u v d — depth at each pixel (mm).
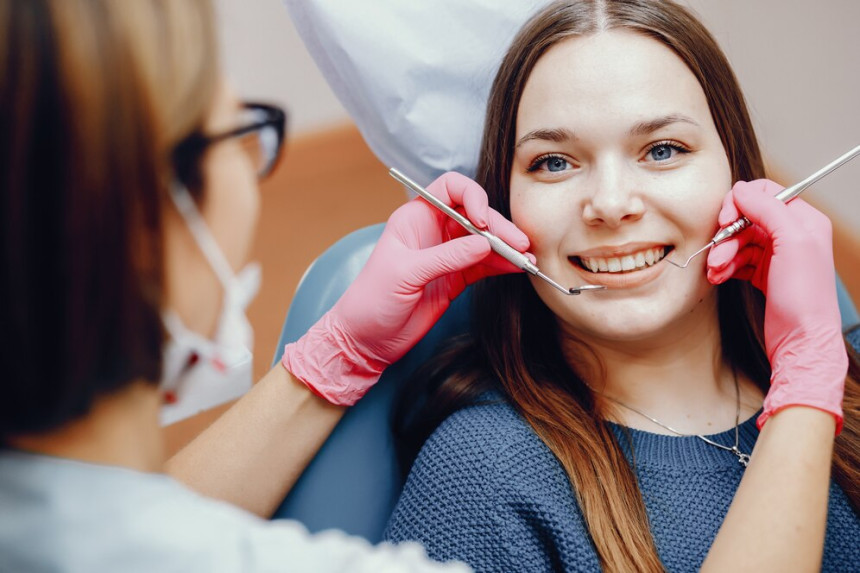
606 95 942
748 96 1352
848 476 1000
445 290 1046
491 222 1000
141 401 567
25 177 478
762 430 904
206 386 747
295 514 1050
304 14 1218
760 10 2342
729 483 994
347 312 998
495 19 1215
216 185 572
